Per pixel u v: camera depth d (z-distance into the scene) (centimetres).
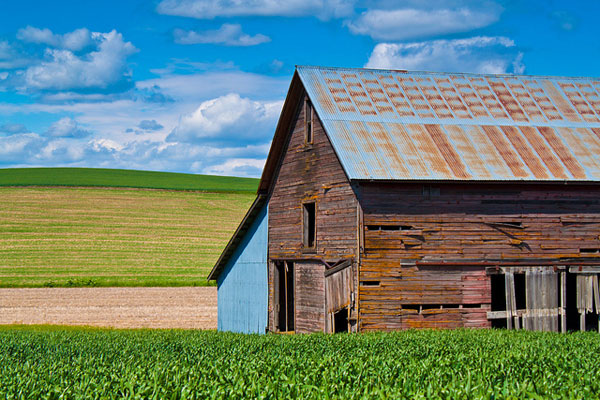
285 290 3534
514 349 1972
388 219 2869
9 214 9375
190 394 1274
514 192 2991
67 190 11138
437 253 2903
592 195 3062
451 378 1413
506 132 3200
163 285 6228
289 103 3456
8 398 1315
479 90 3488
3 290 5872
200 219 9794
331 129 3030
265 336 2711
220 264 4234
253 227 3894
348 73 3456
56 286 6128
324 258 3103
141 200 10838
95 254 7650
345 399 1216
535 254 2984
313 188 3234
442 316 2903
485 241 2947
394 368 1545
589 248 3036
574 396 1234
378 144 2981
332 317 2992
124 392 1344
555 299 2992
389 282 2861
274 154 3594
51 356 2112
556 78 3691
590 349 2036
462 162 2956
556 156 3088
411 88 3419
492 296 3691
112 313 4706
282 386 1313
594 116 3412
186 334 2925
